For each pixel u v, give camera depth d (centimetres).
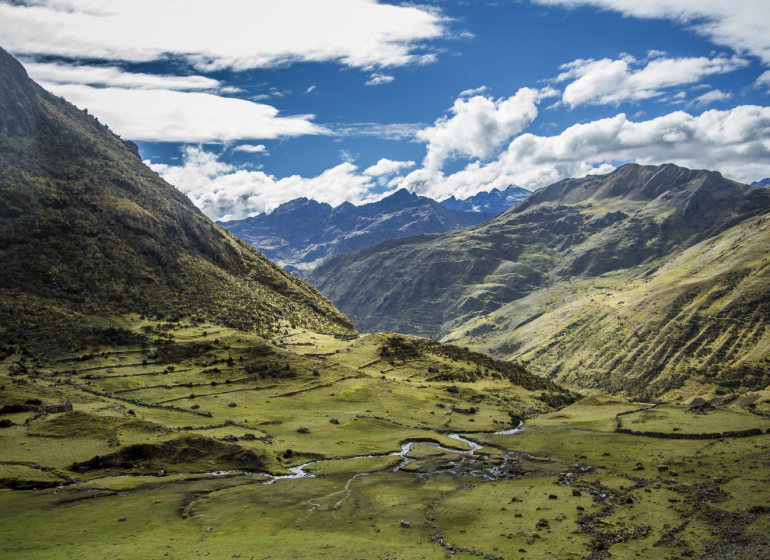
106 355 18350
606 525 7850
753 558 6366
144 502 8900
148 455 10788
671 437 12381
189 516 8462
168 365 18362
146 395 15625
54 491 9169
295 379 18288
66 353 18112
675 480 9600
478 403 17800
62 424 11625
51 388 14262
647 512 8244
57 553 6838
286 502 9169
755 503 7988
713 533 7256
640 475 10088
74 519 8094
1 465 9712
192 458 10981
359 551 7138
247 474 10612
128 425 11856
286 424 14125
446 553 7119
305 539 7569
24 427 11550
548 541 7394
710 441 11694
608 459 11319
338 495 9556
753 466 9669
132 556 6762
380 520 8450
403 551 7169
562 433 13950
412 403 16925
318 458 11756
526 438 13650
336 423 14438
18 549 6969
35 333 18938
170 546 7169
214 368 18350
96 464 10288
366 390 17712
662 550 6900
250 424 13800
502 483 10212
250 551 7025
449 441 13238
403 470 11044
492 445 13100
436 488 9962
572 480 10194
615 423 14362
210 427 13125
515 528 7938
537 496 9294
